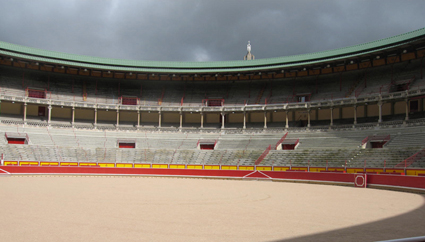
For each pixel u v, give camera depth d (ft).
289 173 133.28
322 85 207.92
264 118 217.56
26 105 198.49
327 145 167.43
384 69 189.67
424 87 161.38
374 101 170.60
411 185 95.45
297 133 189.16
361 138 163.22
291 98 208.44
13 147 169.89
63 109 216.74
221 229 44.16
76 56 213.46
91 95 220.84
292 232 42.73
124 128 213.05
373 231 43.55
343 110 197.16
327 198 78.28
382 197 81.05
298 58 202.80
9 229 42.57
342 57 183.01
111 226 45.19
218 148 191.52
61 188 92.32
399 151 136.15
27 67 213.87
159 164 164.96
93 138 198.70
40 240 37.65
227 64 219.41
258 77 227.20
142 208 60.39
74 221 48.06
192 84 234.99
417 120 152.87
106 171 154.10
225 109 210.79
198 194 83.71
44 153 173.17
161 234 41.22
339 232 42.86
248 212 57.41
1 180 116.67
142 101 224.33
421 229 44.91
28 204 62.69
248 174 142.72
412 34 162.81
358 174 111.96
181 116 214.48
